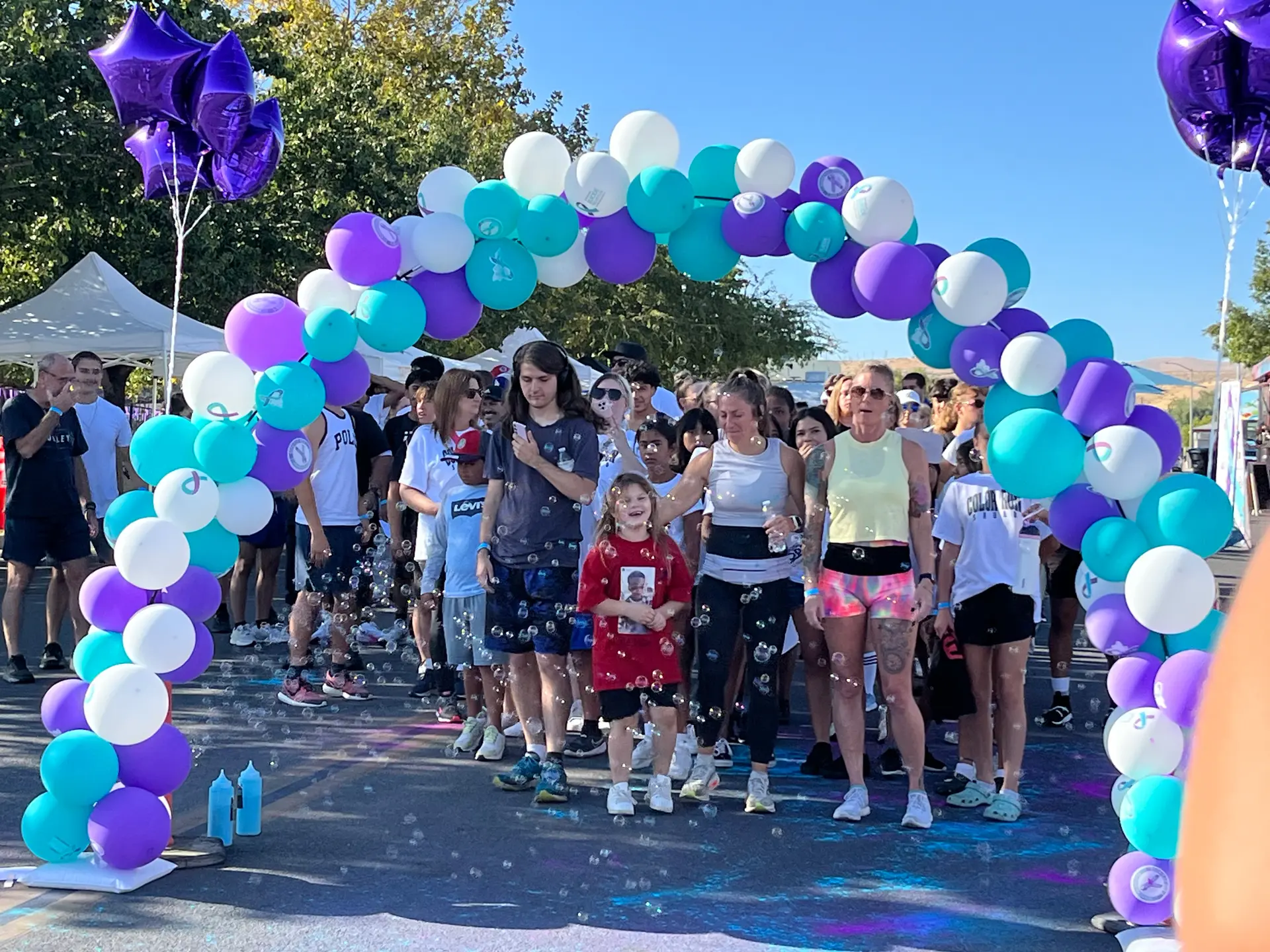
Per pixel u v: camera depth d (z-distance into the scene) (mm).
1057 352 4082
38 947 3443
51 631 7559
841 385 6699
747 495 5020
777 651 5051
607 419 5887
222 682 7527
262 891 3939
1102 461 3830
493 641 5238
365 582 7629
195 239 16109
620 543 4902
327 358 4434
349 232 4539
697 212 5012
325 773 5512
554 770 5133
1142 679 3693
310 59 21625
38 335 11523
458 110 31094
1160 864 3594
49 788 3885
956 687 5180
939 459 6715
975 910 3928
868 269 4500
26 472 7141
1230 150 3781
